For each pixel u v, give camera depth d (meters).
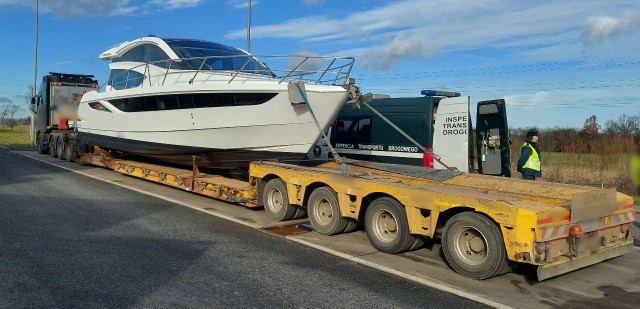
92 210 8.02
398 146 9.20
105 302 4.09
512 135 15.13
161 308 3.99
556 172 13.33
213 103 8.52
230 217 7.74
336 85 8.24
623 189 12.21
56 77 19.09
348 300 4.30
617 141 13.21
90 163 14.09
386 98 9.47
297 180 7.06
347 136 9.94
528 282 4.95
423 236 5.77
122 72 11.15
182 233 6.61
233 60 9.95
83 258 5.32
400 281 4.87
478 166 9.02
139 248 5.79
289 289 4.54
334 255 5.74
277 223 7.39
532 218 4.52
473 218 4.96
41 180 11.57
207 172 10.25
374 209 6.00
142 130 10.31
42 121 19.83
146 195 9.69
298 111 7.95
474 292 4.61
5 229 6.51
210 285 4.59
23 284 4.47
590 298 4.54
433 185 5.99
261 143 8.48
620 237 5.60
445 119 8.72
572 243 4.89
